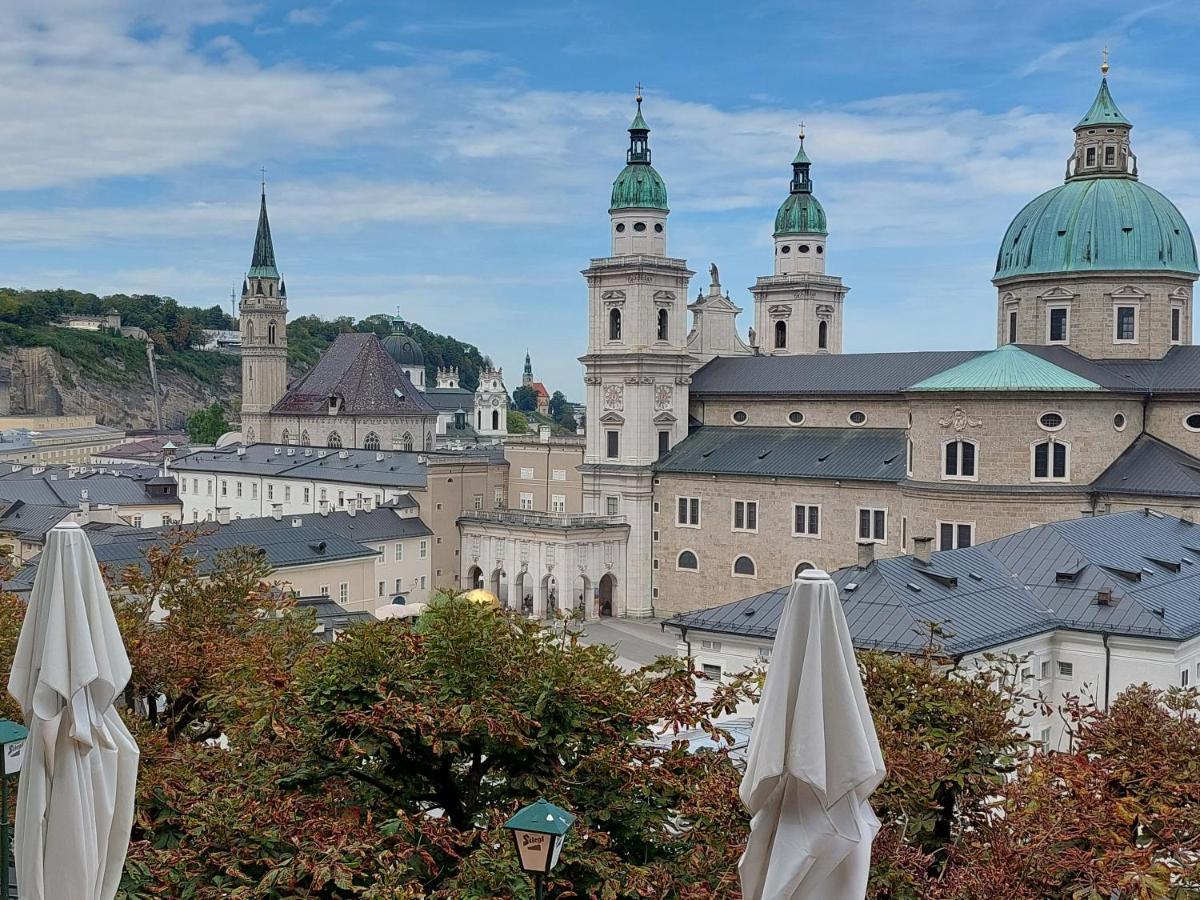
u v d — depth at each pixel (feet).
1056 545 253.44
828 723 51.85
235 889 83.51
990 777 119.14
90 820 62.28
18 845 61.87
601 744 103.55
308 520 426.10
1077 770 112.78
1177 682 216.33
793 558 401.90
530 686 103.71
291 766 103.81
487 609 109.40
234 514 577.43
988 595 233.14
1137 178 381.60
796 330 508.53
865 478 382.01
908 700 126.72
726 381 453.17
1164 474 325.83
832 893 52.85
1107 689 221.87
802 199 508.94
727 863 95.71
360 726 101.55
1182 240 371.76
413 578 455.22
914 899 95.30
